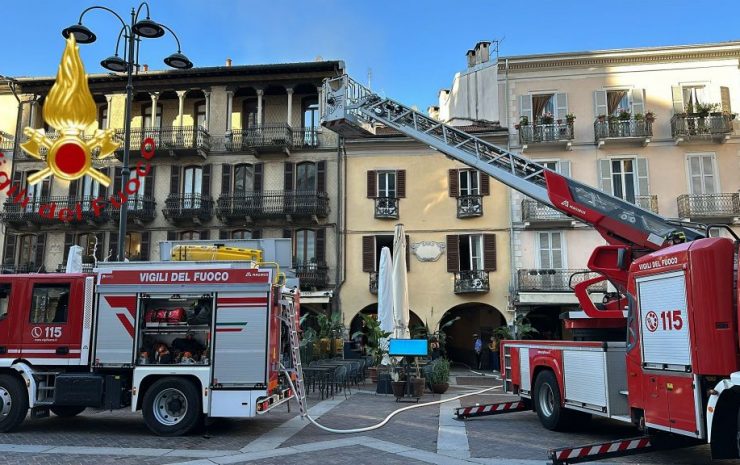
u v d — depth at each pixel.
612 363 8.42
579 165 26.55
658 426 7.14
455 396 15.16
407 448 8.52
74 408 11.50
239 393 9.25
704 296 6.44
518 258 26.22
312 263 26.98
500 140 27.03
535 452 8.29
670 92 26.59
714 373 6.25
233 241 17.08
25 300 9.93
